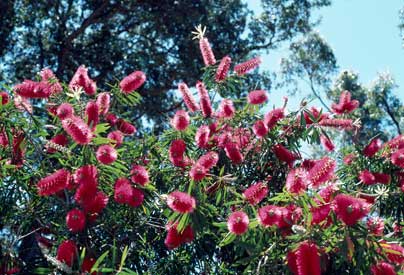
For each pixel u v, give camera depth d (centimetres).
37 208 577
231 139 638
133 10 1838
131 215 593
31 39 1845
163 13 1825
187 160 602
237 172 650
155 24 1858
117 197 530
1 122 540
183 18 1814
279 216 486
